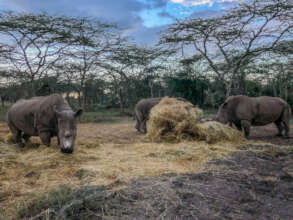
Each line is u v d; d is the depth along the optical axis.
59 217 2.52
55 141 6.80
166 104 7.80
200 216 2.56
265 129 10.31
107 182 3.52
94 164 4.50
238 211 2.67
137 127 10.48
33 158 4.94
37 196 3.04
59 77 22.95
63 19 15.48
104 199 2.93
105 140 7.85
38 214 2.59
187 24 15.16
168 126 7.25
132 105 30.03
